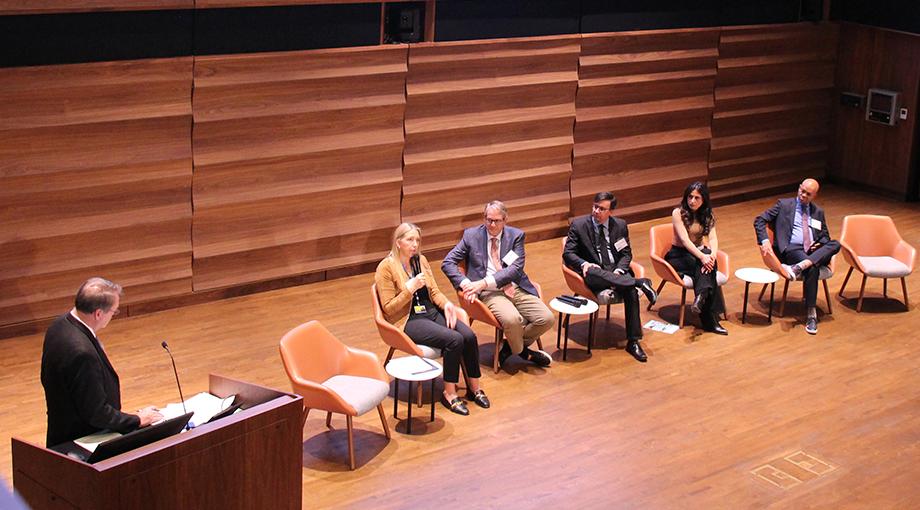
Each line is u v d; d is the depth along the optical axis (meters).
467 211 9.75
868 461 6.10
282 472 4.45
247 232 8.49
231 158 8.19
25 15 7.04
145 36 7.56
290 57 8.25
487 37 9.41
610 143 10.69
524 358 7.42
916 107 11.75
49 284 7.63
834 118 12.68
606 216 7.62
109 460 3.83
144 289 8.07
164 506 4.00
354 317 8.21
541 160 10.18
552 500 5.56
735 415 6.67
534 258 9.83
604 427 6.46
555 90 10.05
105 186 7.67
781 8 11.80
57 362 4.29
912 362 7.61
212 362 7.25
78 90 7.34
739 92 11.62
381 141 8.95
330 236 8.92
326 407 5.70
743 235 10.73
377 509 5.41
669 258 8.09
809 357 7.66
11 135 7.18
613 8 10.27
